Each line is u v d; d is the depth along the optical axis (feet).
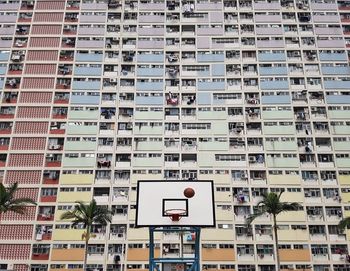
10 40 198.80
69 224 164.76
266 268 158.71
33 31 200.85
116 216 165.99
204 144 178.09
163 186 77.56
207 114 183.93
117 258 158.61
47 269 158.81
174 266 159.22
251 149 177.27
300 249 161.27
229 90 188.65
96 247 161.48
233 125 182.19
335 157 176.35
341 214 166.81
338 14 203.92
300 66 193.67
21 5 204.85
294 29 201.26
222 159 175.52
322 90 188.55
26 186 171.53
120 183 171.42
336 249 161.27
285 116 183.21
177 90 188.96
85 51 196.85
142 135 179.93
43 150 177.58
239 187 170.91
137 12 204.54
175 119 183.11
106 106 185.57
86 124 182.29
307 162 175.42
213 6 205.05
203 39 199.72
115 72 192.95
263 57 195.31
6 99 187.01
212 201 76.02
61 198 169.17
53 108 185.57
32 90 188.96
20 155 177.17
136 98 187.42
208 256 159.84
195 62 194.70
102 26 202.08
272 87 189.06
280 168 174.09
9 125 182.60
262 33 200.34
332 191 170.81
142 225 73.82
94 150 177.27
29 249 161.58
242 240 162.40
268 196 136.98
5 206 124.88
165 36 200.54
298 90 188.55
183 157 176.86
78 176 172.76
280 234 163.32
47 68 193.36
